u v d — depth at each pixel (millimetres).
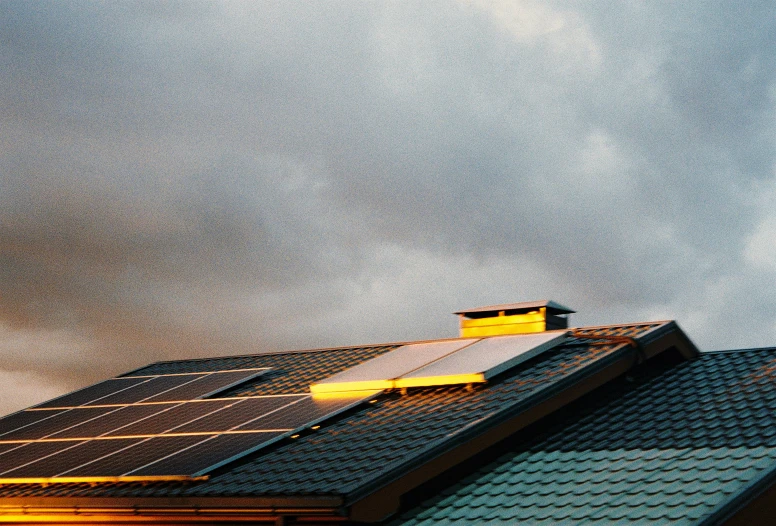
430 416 13562
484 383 14414
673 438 12742
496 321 17984
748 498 10039
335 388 15664
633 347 15086
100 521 13750
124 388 20578
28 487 14609
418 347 17703
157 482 13000
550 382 13836
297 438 13820
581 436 13641
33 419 19766
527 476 12547
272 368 19344
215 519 12398
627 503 10719
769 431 12031
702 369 15789
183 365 22391
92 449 15547
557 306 17656
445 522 11570
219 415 15852
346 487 11141
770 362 15258
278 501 11531
